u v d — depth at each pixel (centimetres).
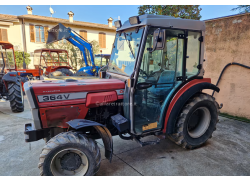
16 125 378
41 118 206
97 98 226
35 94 198
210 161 254
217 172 229
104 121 249
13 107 455
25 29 1403
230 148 292
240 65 413
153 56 230
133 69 224
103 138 216
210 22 468
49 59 929
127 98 225
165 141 319
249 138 329
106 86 233
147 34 215
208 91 495
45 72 805
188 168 237
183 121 256
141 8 835
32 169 231
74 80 241
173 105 249
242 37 407
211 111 289
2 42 501
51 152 185
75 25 1576
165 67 243
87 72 789
